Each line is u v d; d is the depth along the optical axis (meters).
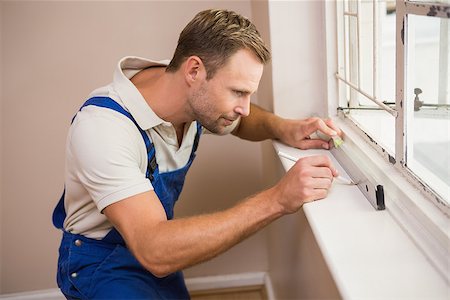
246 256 2.62
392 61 1.82
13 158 2.39
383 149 1.43
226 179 2.49
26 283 2.55
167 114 1.52
